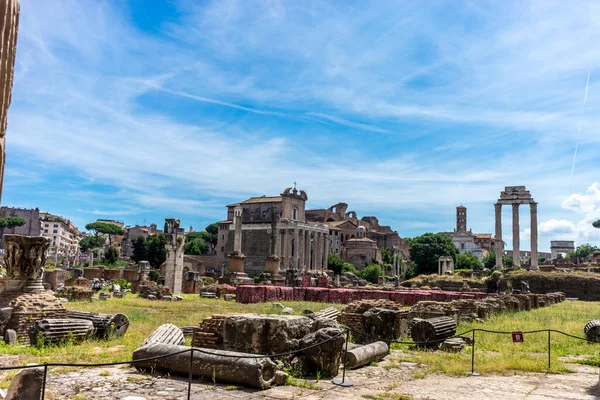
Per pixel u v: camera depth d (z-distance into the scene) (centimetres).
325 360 1284
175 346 1217
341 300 4538
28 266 1986
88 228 18788
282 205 13300
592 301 6247
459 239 19950
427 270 12681
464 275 9662
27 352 1516
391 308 2159
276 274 6831
